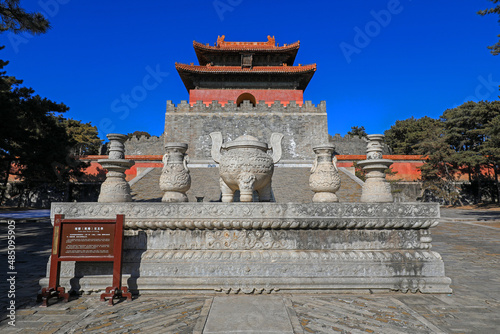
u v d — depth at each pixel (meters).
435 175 35.38
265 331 3.71
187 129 32.38
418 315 4.29
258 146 6.41
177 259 5.38
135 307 4.63
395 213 5.57
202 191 17.98
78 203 5.54
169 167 6.16
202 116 32.62
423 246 5.64
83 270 5.38
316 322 4.04
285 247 5.58
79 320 4.18
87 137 47.50
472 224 18.42
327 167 6.37
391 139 53.69
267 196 6.82
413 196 35.06
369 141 6.38
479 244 11.49
